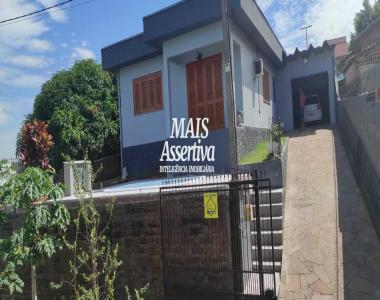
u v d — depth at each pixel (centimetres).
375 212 727
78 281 710
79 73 1653
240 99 1124
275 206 738
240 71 1129
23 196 514
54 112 1555
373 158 762
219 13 1008
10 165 568
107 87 1700
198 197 627
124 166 1419
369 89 1075
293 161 1098
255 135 1202
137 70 1390
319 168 1016
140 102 1380
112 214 701
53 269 750
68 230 727
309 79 1764
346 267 618
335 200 835
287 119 1752
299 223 761
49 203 598
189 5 1070
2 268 704
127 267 682
